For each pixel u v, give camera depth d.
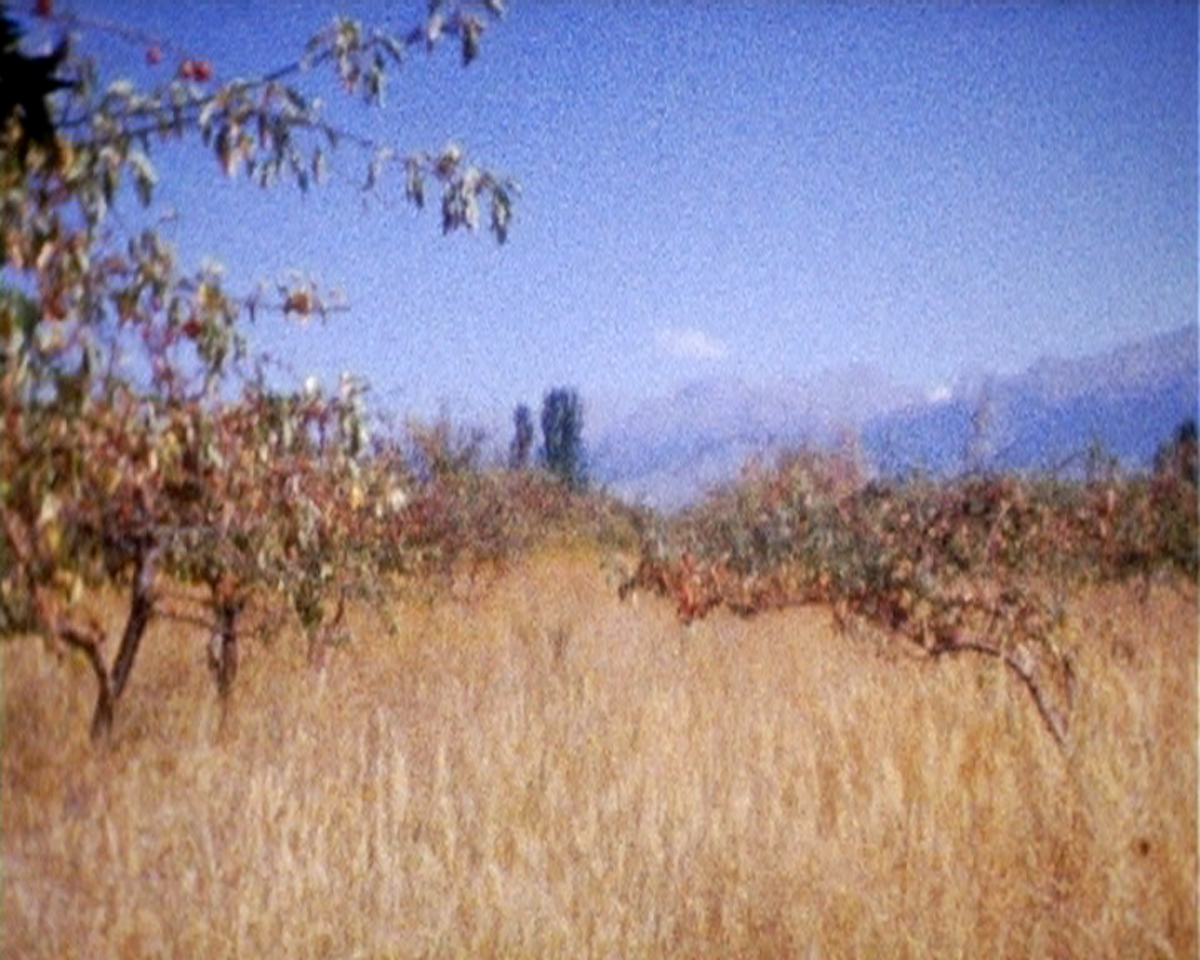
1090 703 3.71
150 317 2.49
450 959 2.50
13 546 2.12
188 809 2.57
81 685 2.72
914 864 2.83
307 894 2.48
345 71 2.40
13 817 2.36
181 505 2.90
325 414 3.20
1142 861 2.72
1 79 1.78
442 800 2.93
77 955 2.20
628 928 2.62
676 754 3.53
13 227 2.12
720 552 5.92
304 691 3.38
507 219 2.68
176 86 2.33
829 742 3.67
